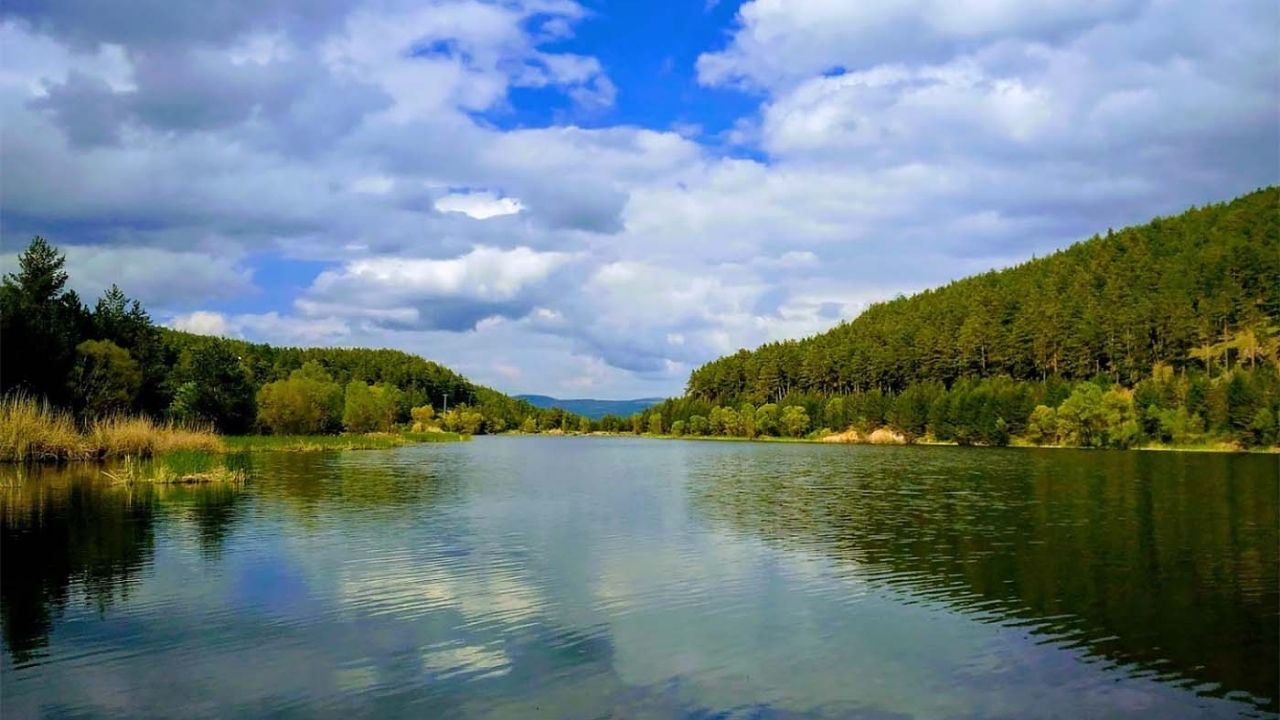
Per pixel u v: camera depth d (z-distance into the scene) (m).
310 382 123.31
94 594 22.41
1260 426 106.38
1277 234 187.38
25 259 84.50
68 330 80.00
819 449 131.38
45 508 38.22
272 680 15.98
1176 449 116.25
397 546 30.12
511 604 21.86
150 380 90.62
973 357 177.62
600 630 19.50
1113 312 163.62
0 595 22.20
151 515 36.59
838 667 17.02
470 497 47.72
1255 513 41.25
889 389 186.25
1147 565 27.52
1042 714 14.70
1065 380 152.62
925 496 50.47
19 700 14.91
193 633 18.94
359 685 15.76
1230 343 154.25
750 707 14.84
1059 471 73.06
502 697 15.23
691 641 18.70
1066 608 21.92
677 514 40.62
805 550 30.16
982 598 22.88
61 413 63.66
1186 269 182.88
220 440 79.31
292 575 24.92
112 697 15.07
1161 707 15.02
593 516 39.56
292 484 52.62
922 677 16.44
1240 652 18.11
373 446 108.62
